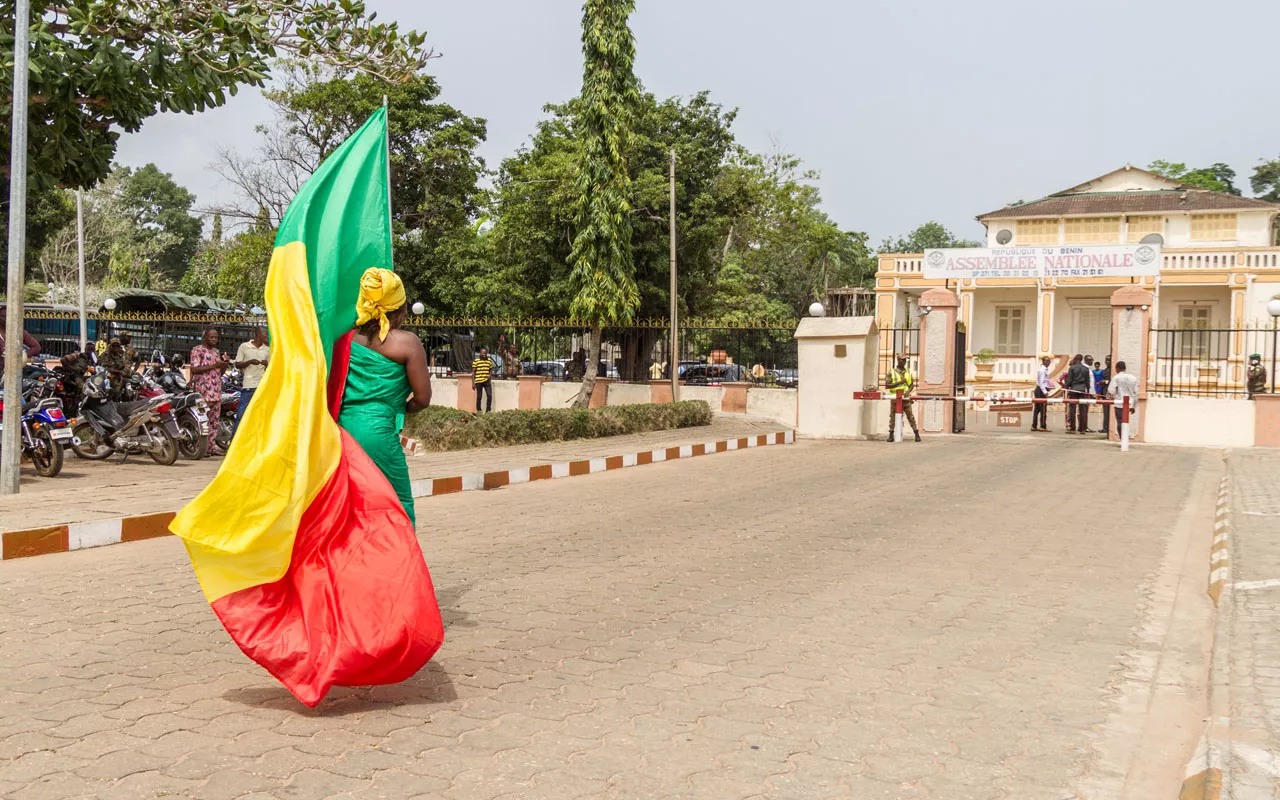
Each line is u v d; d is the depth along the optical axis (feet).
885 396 72.18
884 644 18.42
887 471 48.49
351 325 16.28
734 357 82.53
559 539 28.96
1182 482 45.73
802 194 151.12
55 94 33.60
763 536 29.81
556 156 87.56
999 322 120.16
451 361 86.63
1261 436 64.69
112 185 234.79
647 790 11.75
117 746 12.67
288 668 13.52
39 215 128.67
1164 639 19.35
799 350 71.20
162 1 34.53
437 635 14.02
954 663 17.38
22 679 15.43
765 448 62.08
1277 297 103.76
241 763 12.23
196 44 35.06
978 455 57.21
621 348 89.35
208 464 43.01
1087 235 120.47
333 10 36.40
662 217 86.53
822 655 17.61
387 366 16.34
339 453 14.35
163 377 49.06
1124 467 51.83
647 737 13.48
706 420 72.84
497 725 13.82
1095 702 15.56
